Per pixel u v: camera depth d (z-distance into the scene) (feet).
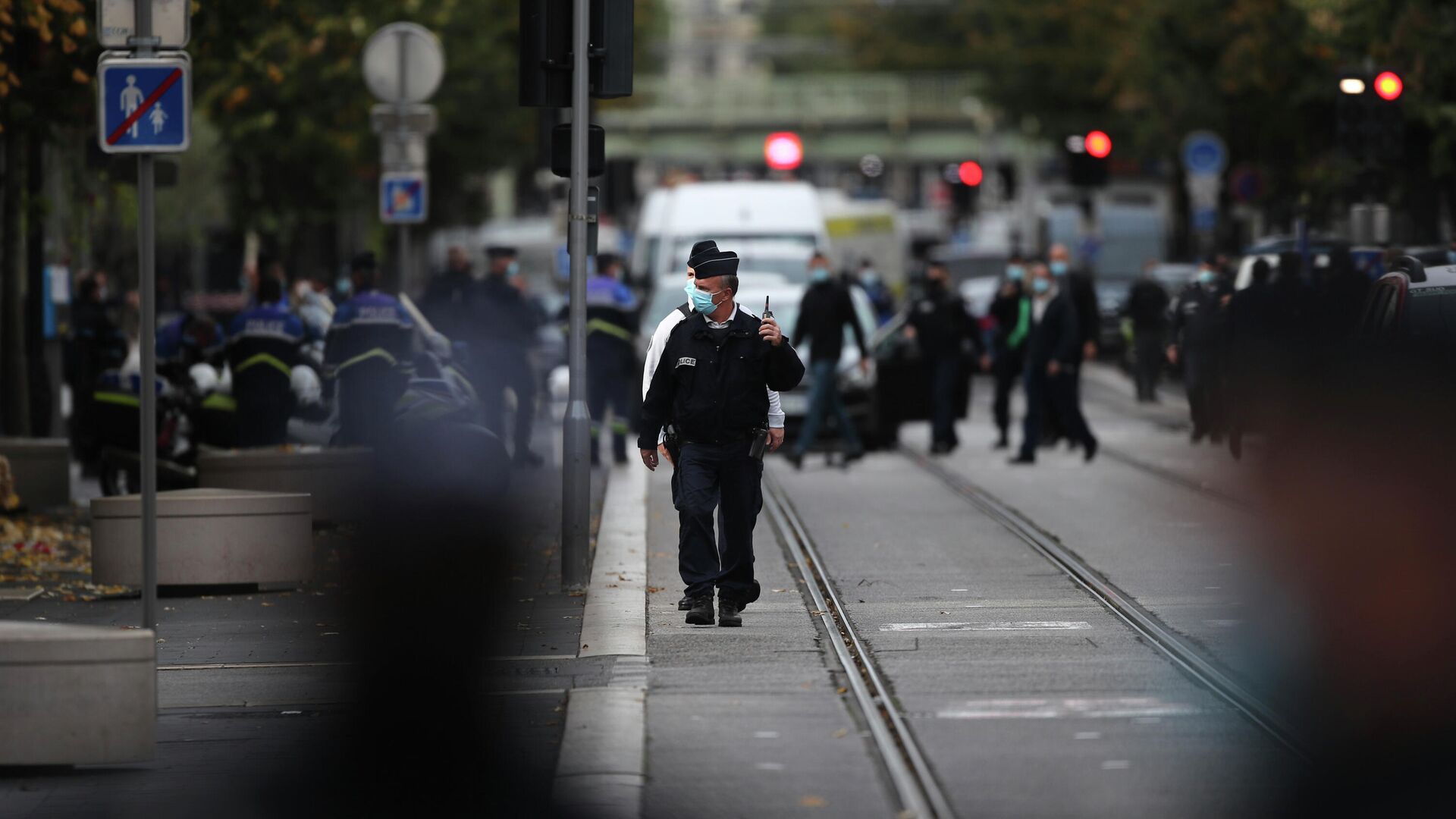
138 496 140.46
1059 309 234.99
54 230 276.82
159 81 107.04
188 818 80.94
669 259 301.02
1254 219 505.25
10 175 210.18
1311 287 208.54
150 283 107.86
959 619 125.59
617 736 90.94
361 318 181.37
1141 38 439.63
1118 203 555.28
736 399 121.90
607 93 138.21
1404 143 245.86
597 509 188.24
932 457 252.83
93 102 196.95
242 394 189.98
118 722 87.61
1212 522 175.73
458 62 431.84
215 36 200.03
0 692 87.10
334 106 347.97
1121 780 82.99
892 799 80.48
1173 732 91.97
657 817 78.18
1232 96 407.03
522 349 226.58
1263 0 364.79
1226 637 116.06
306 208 393.70
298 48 306.14
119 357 251.60
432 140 490.08
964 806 79.00
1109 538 165.48
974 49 650.84
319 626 126.62
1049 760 86.58
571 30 137.49
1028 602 132.36
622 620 124.06
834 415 238.07
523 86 137.80
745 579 123.44
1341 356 153.99
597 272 230.68
